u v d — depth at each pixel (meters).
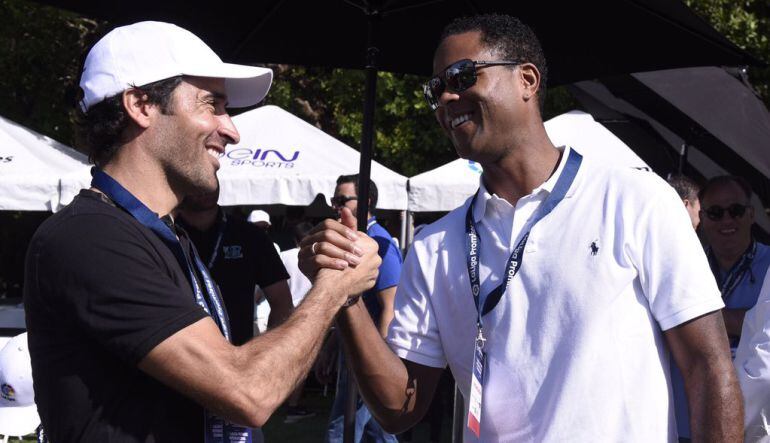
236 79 2.20
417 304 2.46
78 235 1.80
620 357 2.12
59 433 1.80
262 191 9.19
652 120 7.39
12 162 9.51
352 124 12.68
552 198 2.24
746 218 3.98
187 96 1.99
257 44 3.81
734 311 3.85
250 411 1.83
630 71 3.73
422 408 2.50
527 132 2.30
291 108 13.44
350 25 3.70
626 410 2.11
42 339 1.83
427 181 9.16
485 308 2.26
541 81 2.33
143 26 2.02
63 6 3.50
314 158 9.53
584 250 2.17
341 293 2.11
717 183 4.07
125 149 1.97
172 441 1.83
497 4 3.50
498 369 2.23
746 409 2.99
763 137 6.56
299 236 7.89
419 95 12.24
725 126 6.60
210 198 3.81
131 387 1.82
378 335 2.42
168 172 2.00
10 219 13.37
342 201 5.48
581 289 2.15
